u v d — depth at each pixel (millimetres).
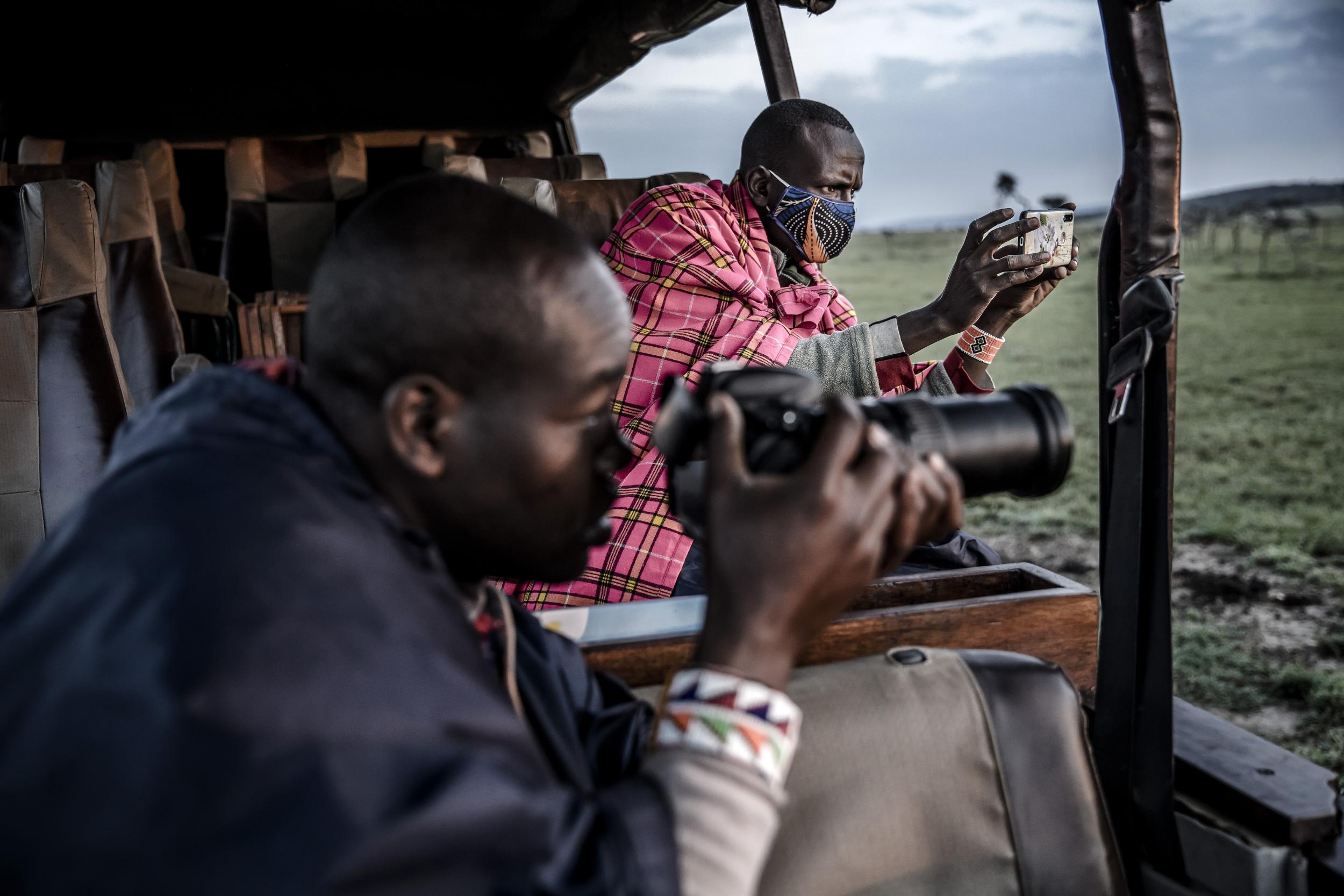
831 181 2096
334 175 3590
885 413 769
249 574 494
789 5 2730
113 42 3652
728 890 560
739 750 586
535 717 771
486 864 483
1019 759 917
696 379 1862
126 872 426
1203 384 13477
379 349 619
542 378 629
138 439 621
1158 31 952
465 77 4074
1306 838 950
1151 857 1057
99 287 1747
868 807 864
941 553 1667
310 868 430
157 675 452
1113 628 1042
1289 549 5934
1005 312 1844
